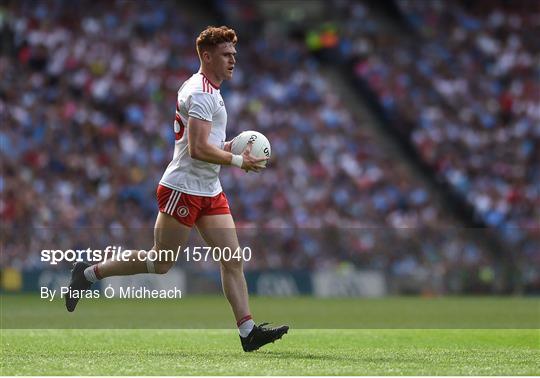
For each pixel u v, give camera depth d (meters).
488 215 89.00
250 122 90.31
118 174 79.75
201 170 26.67
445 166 92.62
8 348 28.61
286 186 85.38
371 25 106.00
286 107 92.81
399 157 94.19
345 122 93.12
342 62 102.38
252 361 24.73
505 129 96.38
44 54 86.12
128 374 21.72
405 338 35.25
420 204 88.56
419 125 95.88
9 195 74.94
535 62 102.25
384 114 97.25
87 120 82.44
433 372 22.52
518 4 106.94
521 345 31.84
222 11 104.50
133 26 92.31
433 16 106.62
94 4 91.56
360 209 86.44
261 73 96.12
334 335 36.66
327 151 89.44
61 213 75.62
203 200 26.92
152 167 81.50
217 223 27.19
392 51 102.56
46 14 88.50
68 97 83.88
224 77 26.55
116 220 77.44
